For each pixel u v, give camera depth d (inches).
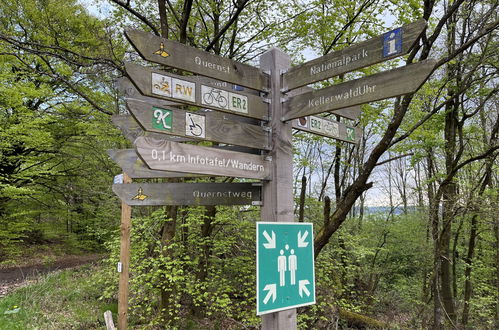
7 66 377.1
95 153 513.3
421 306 332.5
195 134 82.4
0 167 479.5
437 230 295.6
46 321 254.1
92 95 352.2
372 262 435.2
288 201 95.5
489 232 396.5
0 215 511.5
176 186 95.8
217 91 87.9
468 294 390.0
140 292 241.8
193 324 254.8
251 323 225.0
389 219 465.1
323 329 256.8
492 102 337.7
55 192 599.8
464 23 276.5
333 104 87.4
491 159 293.3
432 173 396.5
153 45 78.2
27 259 521.7
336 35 280.7
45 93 392.5
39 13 354.9
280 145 96.2
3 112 408.2
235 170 87.7
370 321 300.0
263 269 79.7
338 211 190.1
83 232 649.6
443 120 293.9
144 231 253.9
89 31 301.9
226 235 276.1
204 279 257.9
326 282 267.0
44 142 430.0
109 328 200.4
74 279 382.0
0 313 255.3
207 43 317.4
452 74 283.4
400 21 227.9
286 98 98.1
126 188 95.8
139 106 74.1
